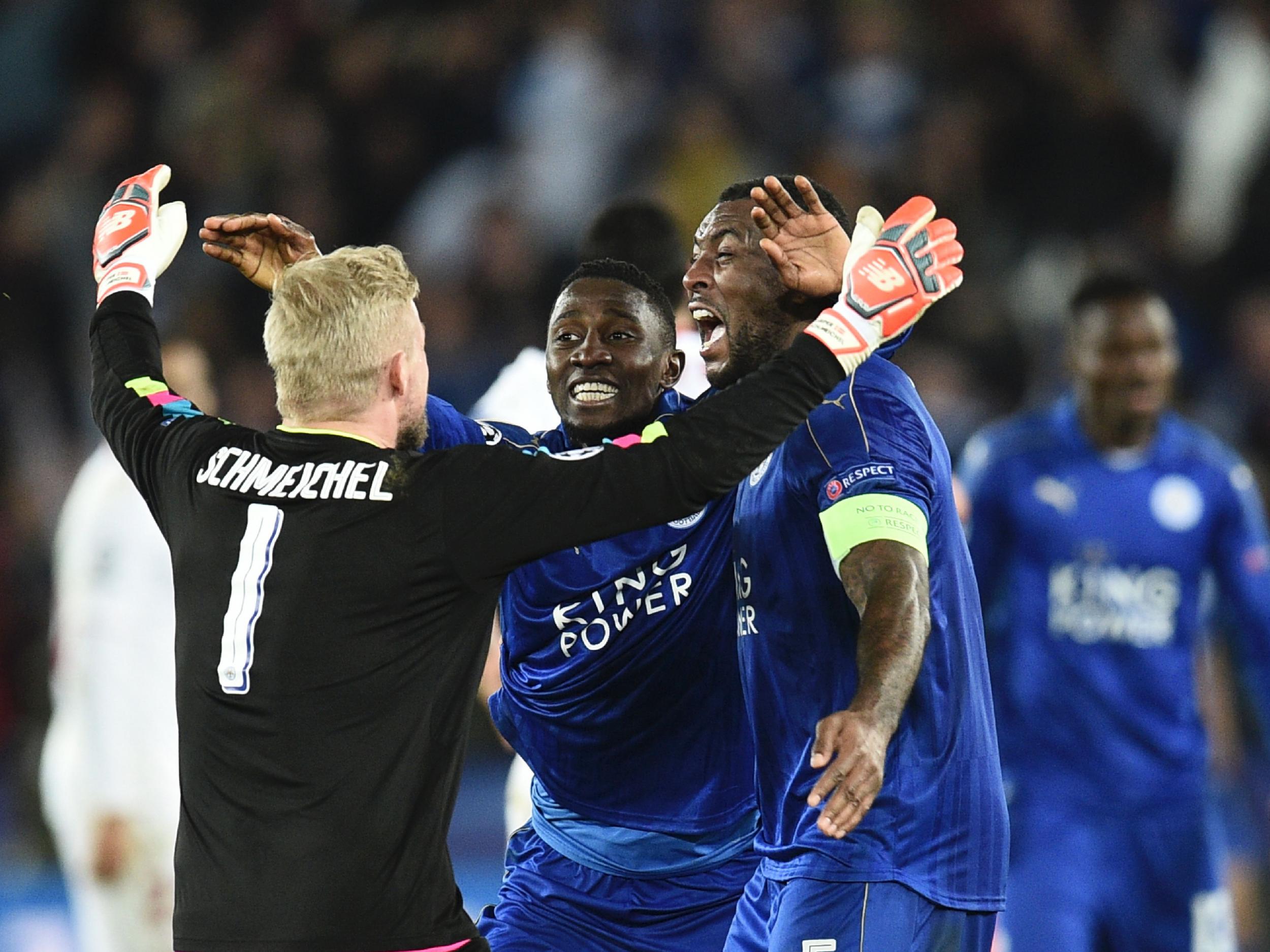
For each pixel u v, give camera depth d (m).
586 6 44.91
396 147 43.72
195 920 11.91
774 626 13.22
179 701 12.30
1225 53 43.50
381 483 12.02
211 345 39.09
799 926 12.78
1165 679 21.17
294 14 45.44
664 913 15.16
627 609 14.68
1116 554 21.34
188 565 12.34
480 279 41.06
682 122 42.47
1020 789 21.22
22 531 36.78
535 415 18.78
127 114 44.47
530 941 15.27
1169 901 21.05
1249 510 21.77
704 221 14.19
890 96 43.31
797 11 45.12
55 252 42.59
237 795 11.90
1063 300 40.47
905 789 12.79
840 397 12.91
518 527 11.88
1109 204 41.84
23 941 27.86
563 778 15.30
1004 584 21.89
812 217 13.32
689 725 14.95
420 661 11.95
